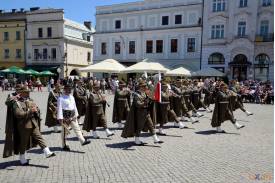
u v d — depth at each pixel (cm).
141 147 878
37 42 5044
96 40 4438
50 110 1058
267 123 1359
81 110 1235
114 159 754
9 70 3775
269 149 866
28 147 706
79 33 5334
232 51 3556
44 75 4422
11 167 686
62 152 816
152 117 945
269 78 3366
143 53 4125
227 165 710
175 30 3900
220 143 941
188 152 826
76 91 1230
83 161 735
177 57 3922
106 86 3716
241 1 3506
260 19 3428
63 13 4875
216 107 1116
